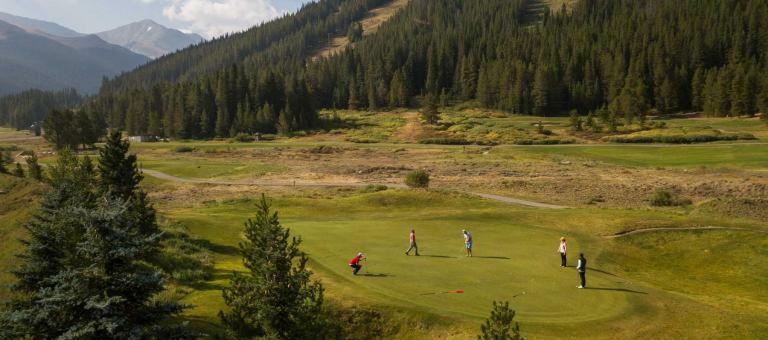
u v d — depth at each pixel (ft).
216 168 367.86
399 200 197.77
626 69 643.86
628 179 279.28
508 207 195.52
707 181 260.01
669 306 82.07
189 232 128.57
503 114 648.79
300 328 56.44
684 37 652.07
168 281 86.33
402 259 105.50
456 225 143.74
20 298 59.06
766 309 85.30
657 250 125.49
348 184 295.89
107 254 48.85
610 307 80.18
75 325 47.55
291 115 628.28
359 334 74.38
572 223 145.89
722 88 523.29
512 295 84.28
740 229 131.85
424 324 74.33
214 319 71.87
